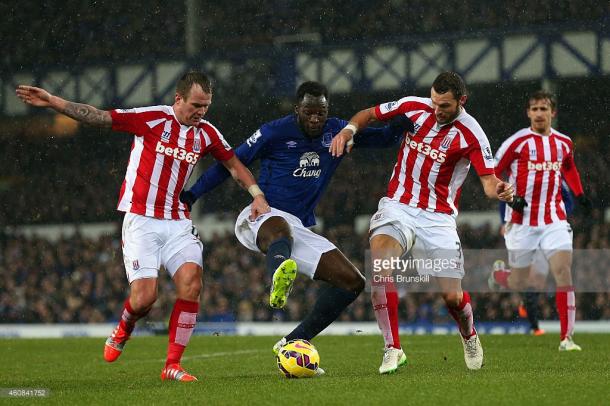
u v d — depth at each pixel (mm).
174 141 21859
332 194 69188
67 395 18844
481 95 61656
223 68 64562
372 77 61938
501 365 24609
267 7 65000
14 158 73125
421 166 22781
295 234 22828
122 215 72438
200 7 64938
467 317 22688
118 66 65062
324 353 31828
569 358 26953
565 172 34125
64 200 74625
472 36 59812
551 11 59094
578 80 61312
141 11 64812
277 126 23062
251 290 63062
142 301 21609
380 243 22344
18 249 71750
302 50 63375
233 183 71500
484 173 22266
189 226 22438
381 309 22000
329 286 22641
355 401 16484
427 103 22641
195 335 45812
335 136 22938
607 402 16188
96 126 21578
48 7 65438
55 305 66625
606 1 57781
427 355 29375
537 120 33375
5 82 67438
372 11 63812
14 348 38375
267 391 18234
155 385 20547
